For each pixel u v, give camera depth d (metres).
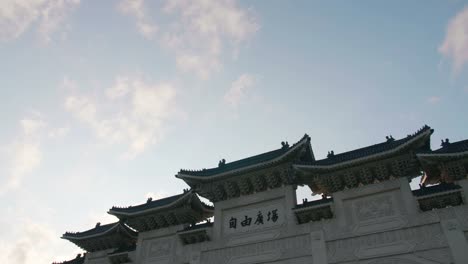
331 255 26.53
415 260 24.22
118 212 36.56
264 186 32.22
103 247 38.66
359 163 28.17
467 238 23.72
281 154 30.86
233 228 31.36
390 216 26.52
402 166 27.66
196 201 35.16
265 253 28.83
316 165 29.05
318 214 28.55
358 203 28.12
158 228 35.62
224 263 29.77
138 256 34.53
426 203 25.91
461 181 26.12
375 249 25.64
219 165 34.72
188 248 32.12
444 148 27.66
